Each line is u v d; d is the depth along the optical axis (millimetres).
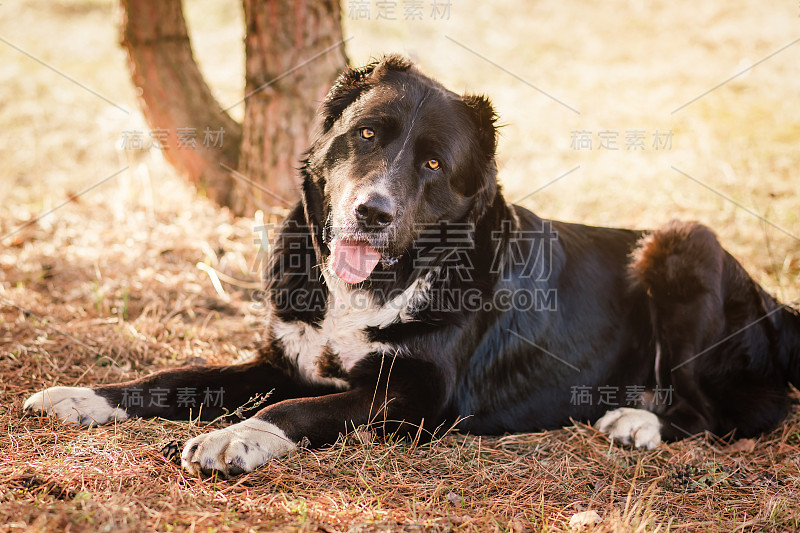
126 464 3998
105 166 11062
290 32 7754
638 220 9273
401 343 4910
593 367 5664
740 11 18453
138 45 8398
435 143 4719
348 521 3637
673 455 4980
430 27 17047
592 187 10414
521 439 5160
